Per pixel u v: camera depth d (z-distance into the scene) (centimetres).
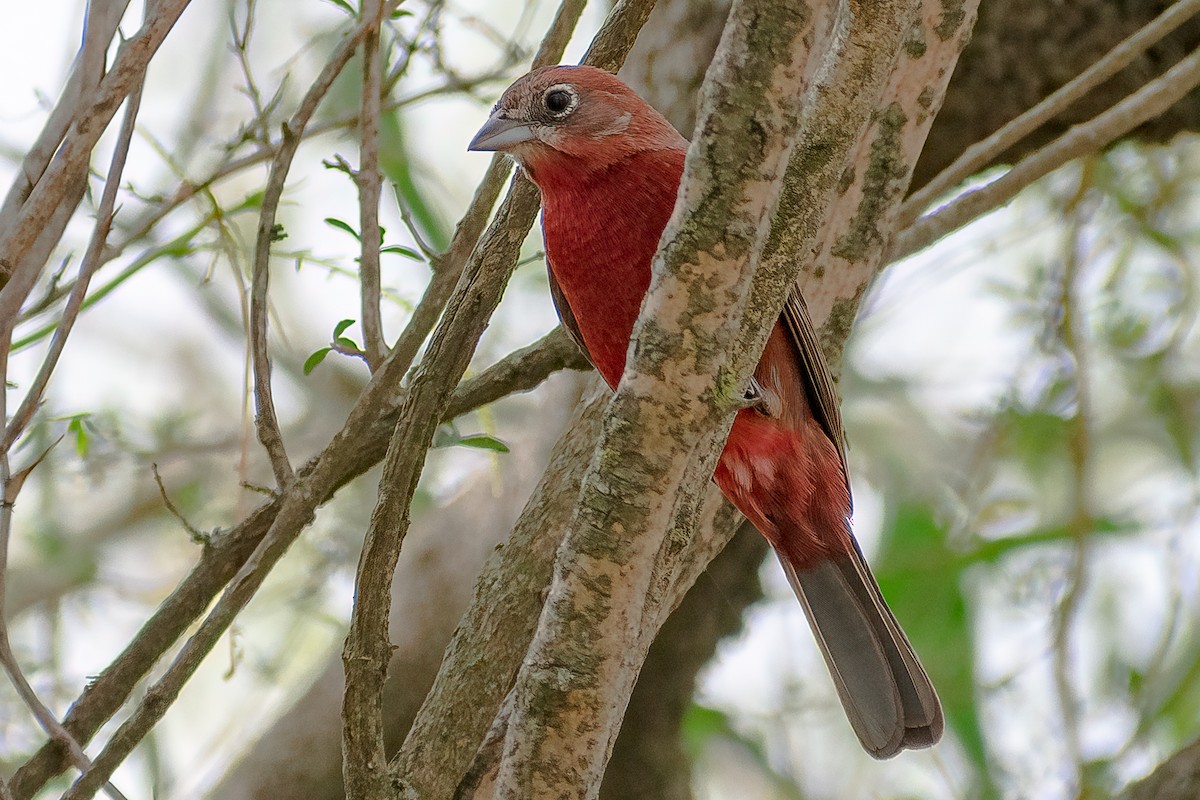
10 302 652
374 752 588
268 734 1133
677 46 984
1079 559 1071
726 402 545
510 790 577
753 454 803
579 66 781
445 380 625
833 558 837
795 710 1216
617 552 555
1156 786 863
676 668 1103
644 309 541
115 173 666
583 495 556
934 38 778
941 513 1244
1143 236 1230
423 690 1098
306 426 1298
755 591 1135
